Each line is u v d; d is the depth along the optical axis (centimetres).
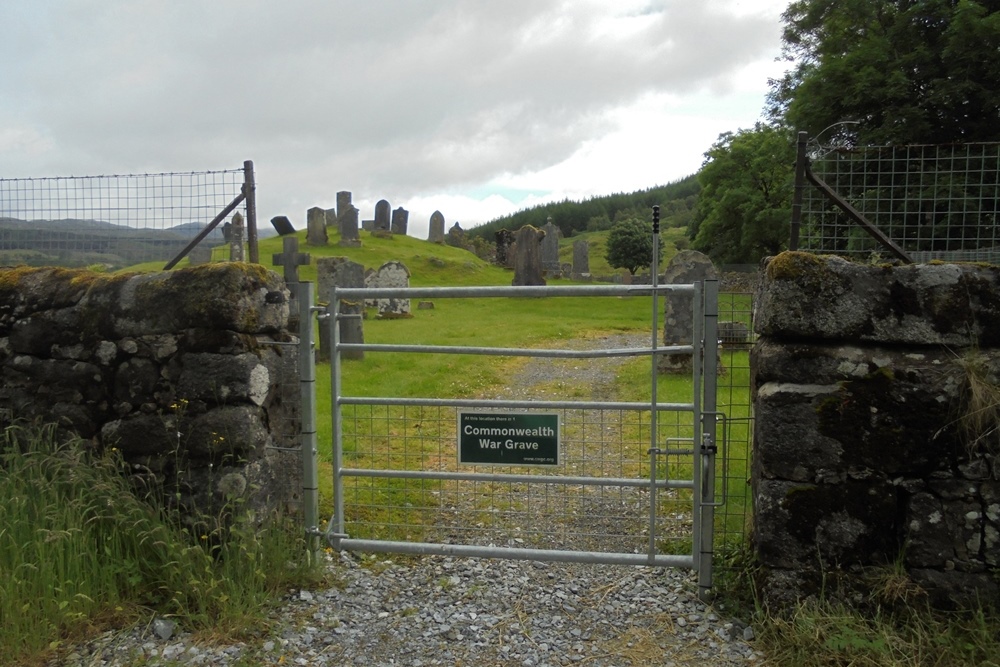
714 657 325
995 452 318
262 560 377
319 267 1683
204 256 538
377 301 2039
